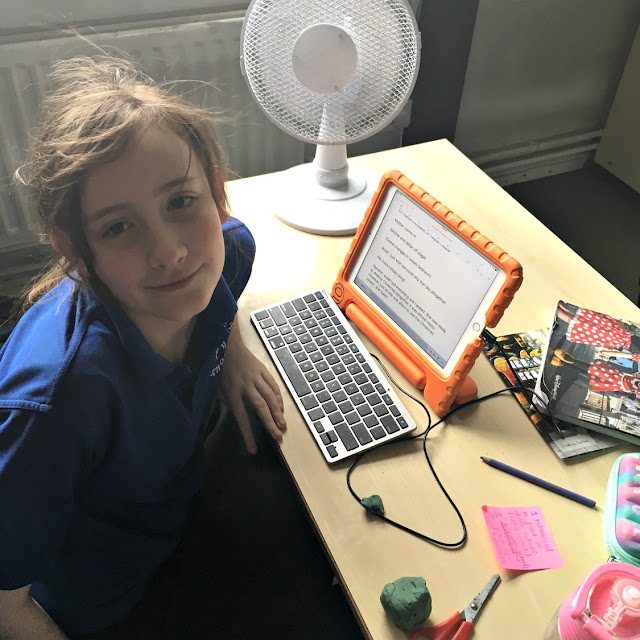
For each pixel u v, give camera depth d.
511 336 0.99
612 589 0.61
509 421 0.88
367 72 1.03
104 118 0.64
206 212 0.70
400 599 0.67
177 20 1.50
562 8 2.08
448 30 1.84
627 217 2.31
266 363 0.95
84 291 0.73
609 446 0.85
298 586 1.04
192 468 1.04
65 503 0.73
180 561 1.07
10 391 0.69
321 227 1.16
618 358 0.93
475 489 0.81
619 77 2.36
